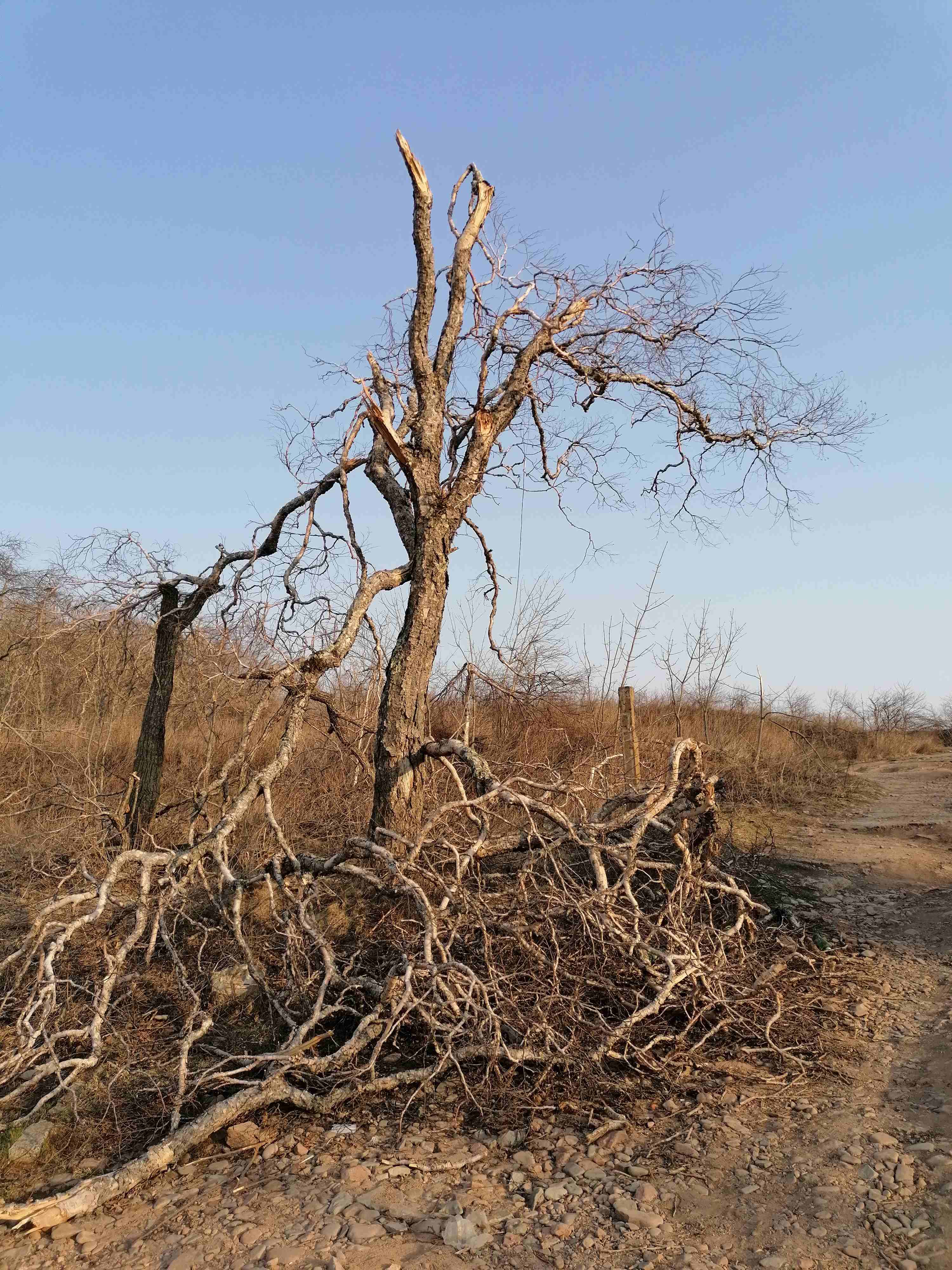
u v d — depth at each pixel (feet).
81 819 28.19
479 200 25.95
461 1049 17.43
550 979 18.42
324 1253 12.67
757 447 29.14
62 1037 17.21
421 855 21.95
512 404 25.34
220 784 22.54
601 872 19.71
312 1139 16.08
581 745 38.42
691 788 22.88
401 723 24.32
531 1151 15.31
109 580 27.91
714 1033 18.33
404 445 24.31
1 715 35.81
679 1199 13.66
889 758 77.00
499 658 30.14
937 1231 12.33
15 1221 13.82
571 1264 12.23
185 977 19.69
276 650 26.63
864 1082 17.24
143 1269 12.78
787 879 30.83
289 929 19.83
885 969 23.27
